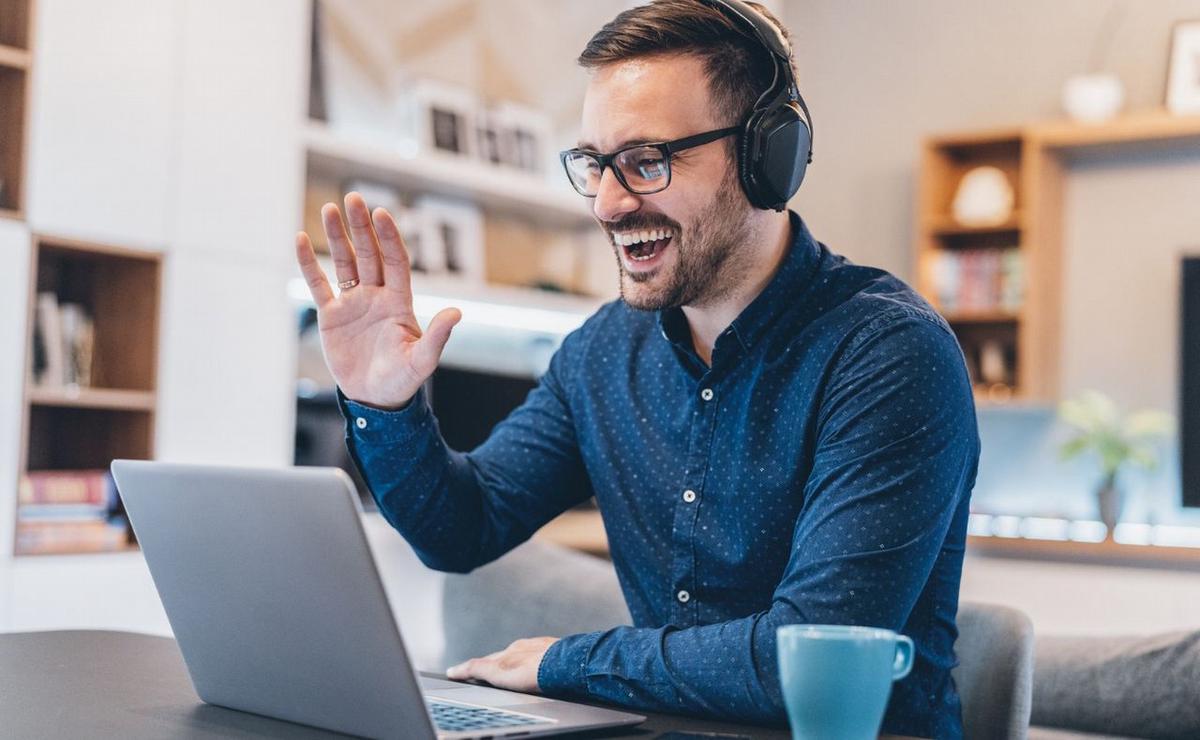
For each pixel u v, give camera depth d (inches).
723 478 51.7
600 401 57.3
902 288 51.8
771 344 50.9
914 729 46.5
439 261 175.2
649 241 48.8
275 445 145.8
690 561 52.1
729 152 48.3
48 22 124.7
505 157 185.5
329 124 165.0
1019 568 168.7
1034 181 181.2
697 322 53.4
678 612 52.6
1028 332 179.5
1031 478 192.7
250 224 143.3
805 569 43.3
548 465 58.8
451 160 167.9
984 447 195.9
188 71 137.0
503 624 73.9
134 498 38.9
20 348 122.5
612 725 36.7
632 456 55.8
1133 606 160.9
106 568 127.5
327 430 159.3
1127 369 188.4
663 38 47.9
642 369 56.4
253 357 143.5
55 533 125.9
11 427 121.6
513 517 57.5
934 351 46.9
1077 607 164.6
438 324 46.6
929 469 44.8
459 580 76.9
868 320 48.4
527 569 75.6
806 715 28.1
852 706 27.9
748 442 50.9
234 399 141.6
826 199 212.8
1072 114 183.6
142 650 51.0
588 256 203.8
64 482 127.6
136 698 40.8
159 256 135.1
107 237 130.0
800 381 49.8
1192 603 157.0
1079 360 191.6
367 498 158.6
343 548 32.1
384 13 173.9
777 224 51.6
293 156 147.9
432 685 44.1
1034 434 192.9
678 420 54.3
